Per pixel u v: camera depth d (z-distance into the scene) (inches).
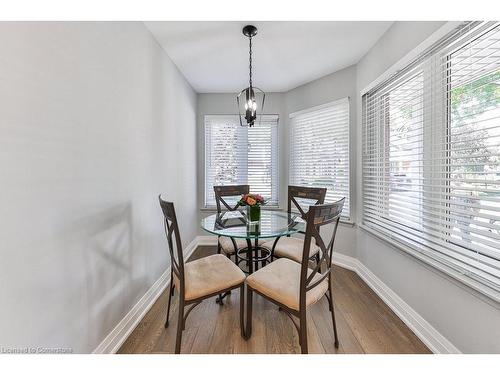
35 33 38.4
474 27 49.5
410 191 70.6
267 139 142.2
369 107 95.3
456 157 53.2
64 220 43.9
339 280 95.5
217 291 58.4
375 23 75.5
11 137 34.9
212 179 143.6
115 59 59.7
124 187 63.7
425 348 59.1
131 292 66.9
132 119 68.0
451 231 56.0
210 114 141.1
